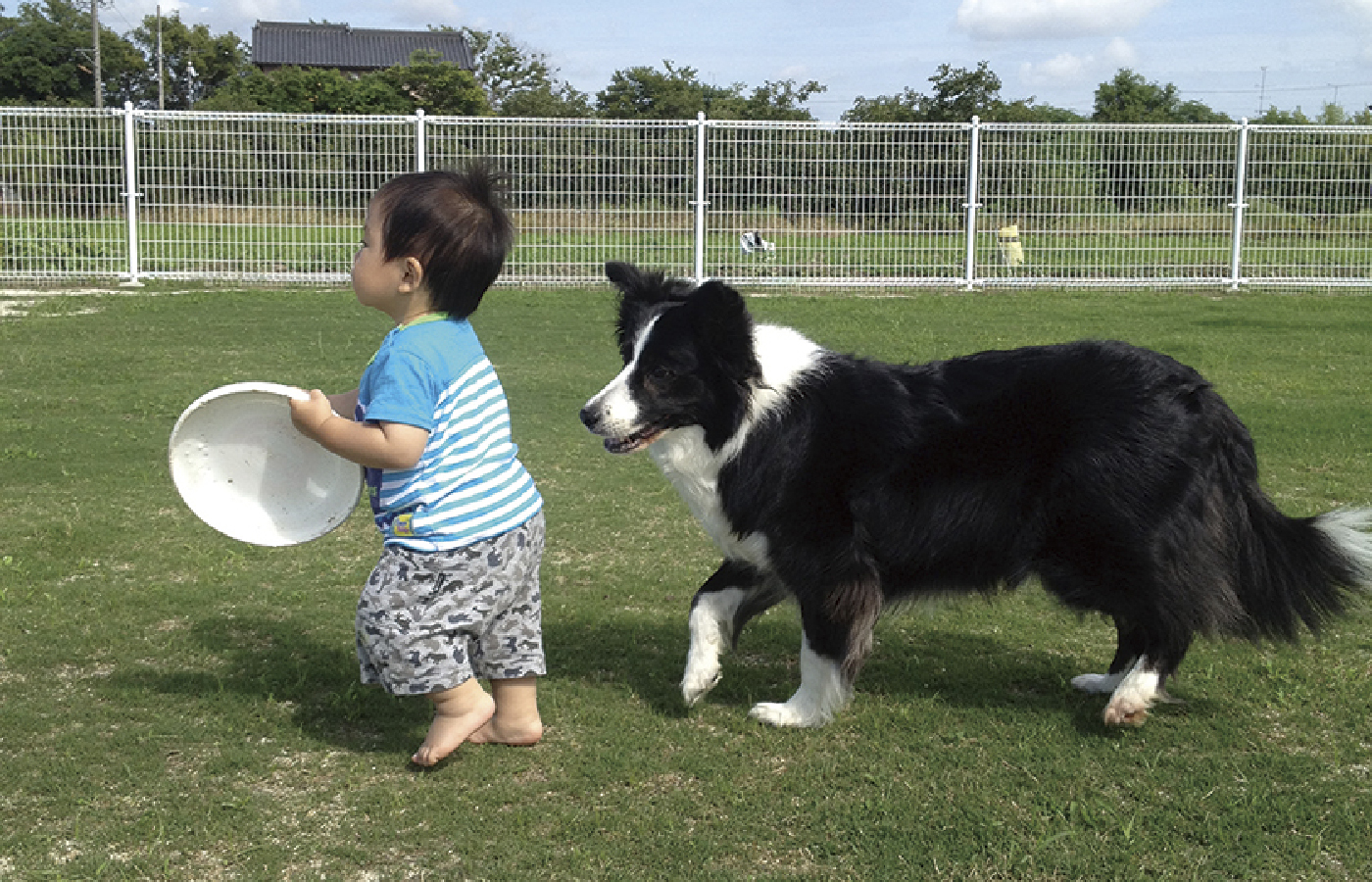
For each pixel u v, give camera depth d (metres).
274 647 4.05
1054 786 3.11
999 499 3.36
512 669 3.21
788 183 15.05
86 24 58.09
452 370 2.96
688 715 3.60
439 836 2.84
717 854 2.77
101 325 11.28
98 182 14.48
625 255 15.05
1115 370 3.34
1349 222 15.80
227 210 14.63
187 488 3.10
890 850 2.78
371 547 5.31
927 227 15.38
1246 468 3.44
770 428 3.45
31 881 2.61
